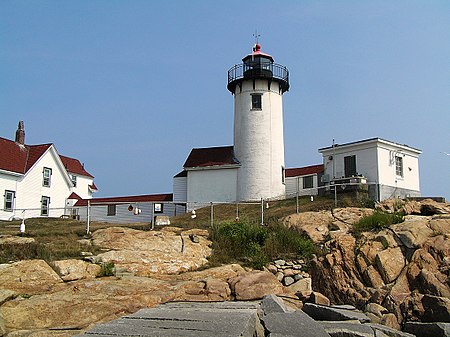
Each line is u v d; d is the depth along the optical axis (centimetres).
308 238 2002
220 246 1884
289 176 3891
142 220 3638
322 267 1780
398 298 1543
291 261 1828
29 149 4162
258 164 3684
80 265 1492
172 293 1338
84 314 1138
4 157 3791
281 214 2542
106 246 1728
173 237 1831
